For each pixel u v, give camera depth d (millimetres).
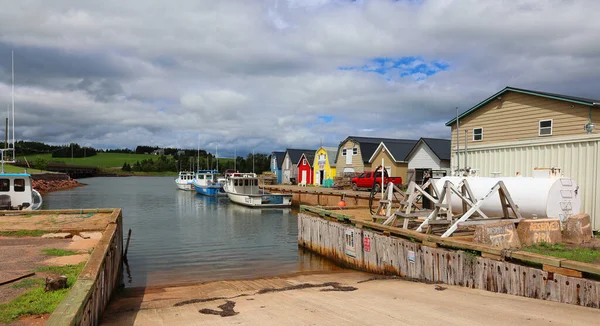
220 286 11062
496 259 8078
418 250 10203
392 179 34219
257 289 10336
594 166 12102
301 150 61094
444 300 7410
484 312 6340
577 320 5695
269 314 6902
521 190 10930
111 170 133375
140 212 31891
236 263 14695
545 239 9680
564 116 15422
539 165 14172
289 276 12477
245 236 20828
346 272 12859
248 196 35312
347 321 6168
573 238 9844
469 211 10258
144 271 13469
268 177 54969
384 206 16266
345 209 18500
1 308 5430
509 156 15664
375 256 12094
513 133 17422
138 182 90125
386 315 6434
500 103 18062
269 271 13469
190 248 17531
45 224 13133
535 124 16516
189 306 8125
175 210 33438
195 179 58188
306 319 6398
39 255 8992
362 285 9773
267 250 17188
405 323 5910
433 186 13062
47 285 6277
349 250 13586
